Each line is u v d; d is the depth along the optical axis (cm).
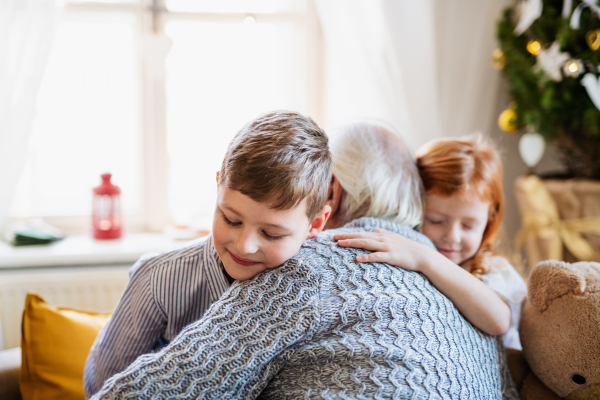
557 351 87
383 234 83
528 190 183
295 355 71
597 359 83
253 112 211
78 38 193
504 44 183
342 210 92
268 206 67
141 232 209
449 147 109
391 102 188
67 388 115
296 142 70
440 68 192
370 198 90
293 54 211
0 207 163
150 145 204
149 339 84
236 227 71
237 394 68
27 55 158
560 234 175
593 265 92
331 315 70
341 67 187
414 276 78
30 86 159
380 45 185
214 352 67
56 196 201
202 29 202
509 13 184
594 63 156
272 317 70
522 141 190
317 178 71
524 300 99
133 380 66
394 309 72
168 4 197
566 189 173
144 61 198
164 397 65
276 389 72
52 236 186
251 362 67
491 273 109
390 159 93
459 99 195
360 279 74
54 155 198
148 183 206
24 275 168
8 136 159
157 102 201
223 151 211
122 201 208
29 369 115
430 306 75
